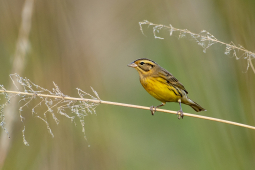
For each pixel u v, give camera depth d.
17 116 11.15
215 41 7.99
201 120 12.52
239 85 11.55
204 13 13.30
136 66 10.16
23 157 11.07
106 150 12.20
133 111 14.48
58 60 12.64
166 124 14.09
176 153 13.20
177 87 10.15
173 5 14.14
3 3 12.29
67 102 7.62
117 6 14.83
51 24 12.73
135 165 12.76
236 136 11.92
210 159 11.95
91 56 13.40
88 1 14.36
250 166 11.31
